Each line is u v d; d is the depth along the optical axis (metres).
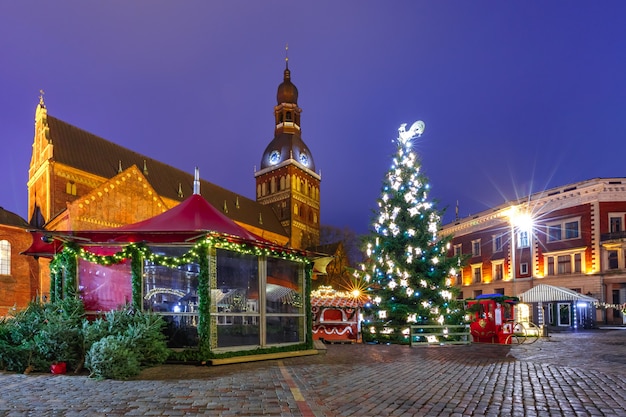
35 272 37.34
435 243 21.97
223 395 7.68
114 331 10.48
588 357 14.06
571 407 7.16
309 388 8.38
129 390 8.07
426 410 6.87
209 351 11.52
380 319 21.30
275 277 14.29
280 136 83.75
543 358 13.77
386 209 22.06
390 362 12.49
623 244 39.41
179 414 6.43
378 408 6.93
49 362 10.09
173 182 59.03
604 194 41.47
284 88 84.69
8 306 35.22
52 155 42.12
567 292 27.22
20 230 37.00
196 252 11.93
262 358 12.72
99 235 11.80
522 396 7.93
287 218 78.81
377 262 21.81
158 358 10.90
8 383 8.74
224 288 12.95
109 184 34.75
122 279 12.76
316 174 85.75
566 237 43.66
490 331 20.48
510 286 48.28
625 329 35.84
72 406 6.89
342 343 20.41
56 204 41.69
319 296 21.58
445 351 16.09
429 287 21.17
